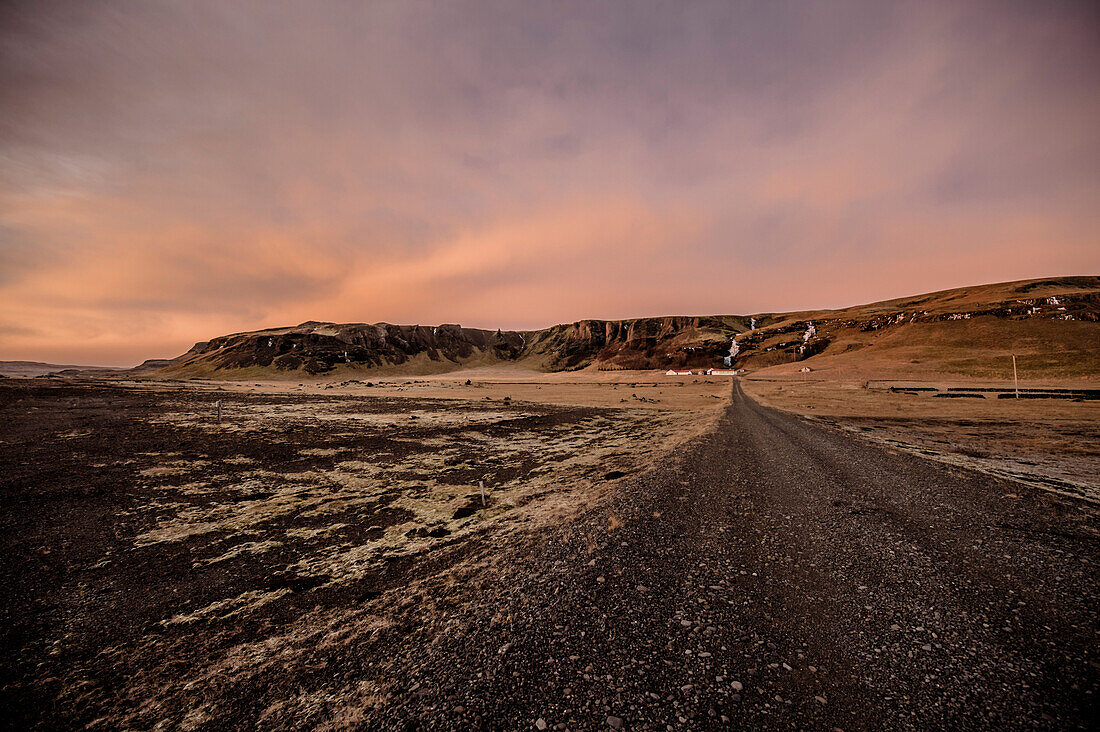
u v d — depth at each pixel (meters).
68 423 33.03
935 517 10.62
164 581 9.52
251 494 16.86
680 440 25.80
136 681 5.88
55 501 15.28
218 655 6.42
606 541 9.16
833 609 6.24
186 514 14.40
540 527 11.05
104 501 15.48
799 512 11.31
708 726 4.12
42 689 5.76
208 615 7.89
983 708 4.16
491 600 7.00
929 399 61.69
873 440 25.91
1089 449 22.88
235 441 27.97
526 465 22.75
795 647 5.35
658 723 4.20
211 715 4.98
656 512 11.13
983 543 8.76
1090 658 4.86
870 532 9.60
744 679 4.78
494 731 4.22
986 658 4.95
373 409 52.12
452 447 28.38
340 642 6.30
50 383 65.75
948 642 5.30
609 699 4.57
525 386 122.75
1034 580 7.00
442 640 5.93
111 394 56.81
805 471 16.67
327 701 4.96
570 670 5.09
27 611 8.15
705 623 5.95
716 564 7.96
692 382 132.88
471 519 13.44
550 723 4.29
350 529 13.02
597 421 45.03
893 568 7.61
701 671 4.95
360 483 18.73
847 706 4.30
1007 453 21.61
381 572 9.45
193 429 32.12
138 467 20.50
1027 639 5.31
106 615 8.00
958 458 20.03
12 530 12.60
